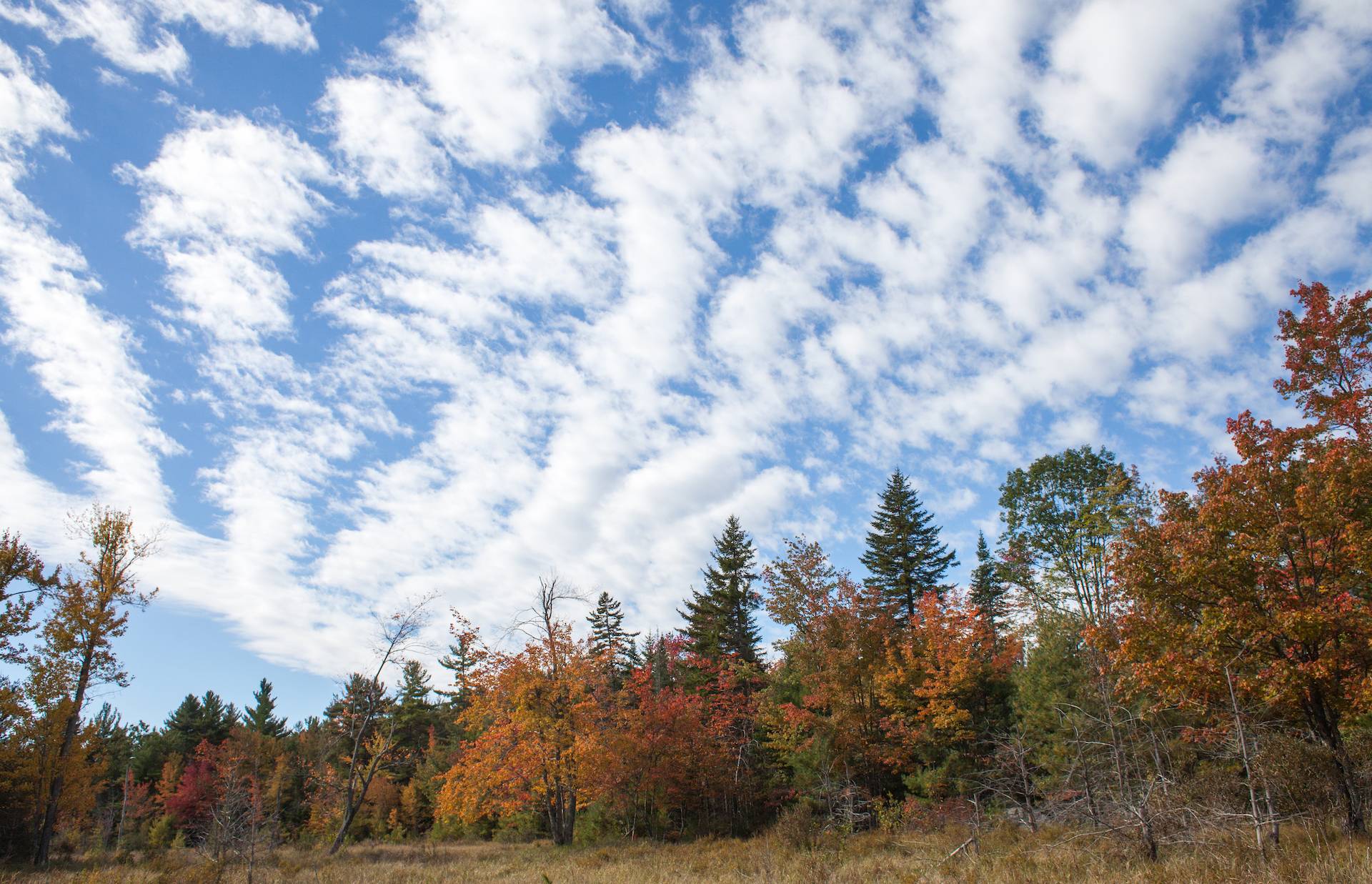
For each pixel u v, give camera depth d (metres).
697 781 29.95
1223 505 14.66
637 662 51.56
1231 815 11.82
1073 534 33.09
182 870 18.98
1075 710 20.56
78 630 27.27
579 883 15.41
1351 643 13.11
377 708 33.88
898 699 29.02
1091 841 13.60
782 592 32.62
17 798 26.27
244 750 48.16
